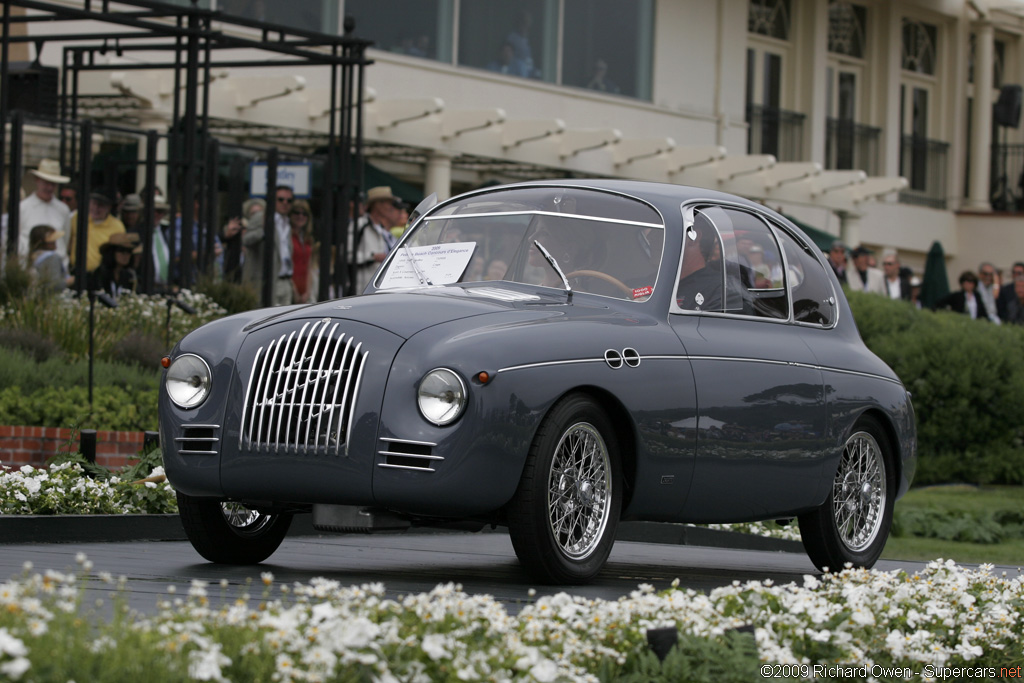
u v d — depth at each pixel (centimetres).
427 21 3300
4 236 1916
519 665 518
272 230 2238
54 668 445
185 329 1997
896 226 4531
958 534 1983
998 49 5084
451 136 3081
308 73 3031
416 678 503
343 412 838
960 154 4850
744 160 3562
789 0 4341
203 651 479
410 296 921
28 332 1756
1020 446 2602
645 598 643
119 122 2678
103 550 1038
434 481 816
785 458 1008
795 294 1084
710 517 970
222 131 2938
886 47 4594
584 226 1008
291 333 875
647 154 3400
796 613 656
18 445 1475
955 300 3183
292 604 658
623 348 902
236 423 870
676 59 3897
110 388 1639
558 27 3603
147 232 2089
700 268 1002
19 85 2431
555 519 868
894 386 1133
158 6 2088
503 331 854
